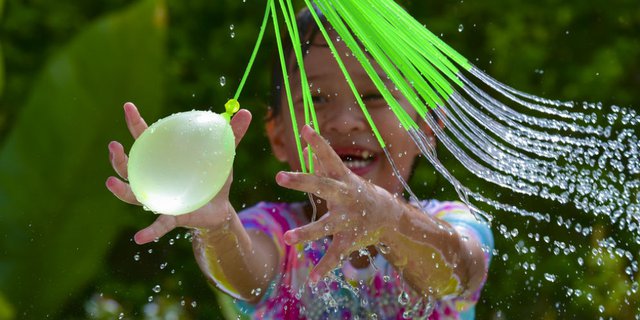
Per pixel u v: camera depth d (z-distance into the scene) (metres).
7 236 3.71
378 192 2.28
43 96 3.74
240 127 2.26
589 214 4.91
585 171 2.95
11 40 6.09
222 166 1.97
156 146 1.93
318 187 2.09
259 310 3.01
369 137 2.97
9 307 3.59
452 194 4.75
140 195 1.94
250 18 6.09
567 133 3.52
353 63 2.96
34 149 3.74
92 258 3.83
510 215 5.02
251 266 2.81
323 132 2.99
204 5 6.09
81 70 3.77
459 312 2.99
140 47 3.80
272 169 5.66
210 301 5.39
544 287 5.01
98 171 3.80
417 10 6.05
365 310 3.03
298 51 2.21
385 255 2.54
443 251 2.54
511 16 6.11
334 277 2.78
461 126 2.44
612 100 6.04
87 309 4.72
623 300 4.89
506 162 2.59
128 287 5.35
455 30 6.00
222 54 6.03
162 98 3.85
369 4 2.25
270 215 3.11
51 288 3.78
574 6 6.18
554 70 6.12
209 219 2.40
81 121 3.76
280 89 3.25
